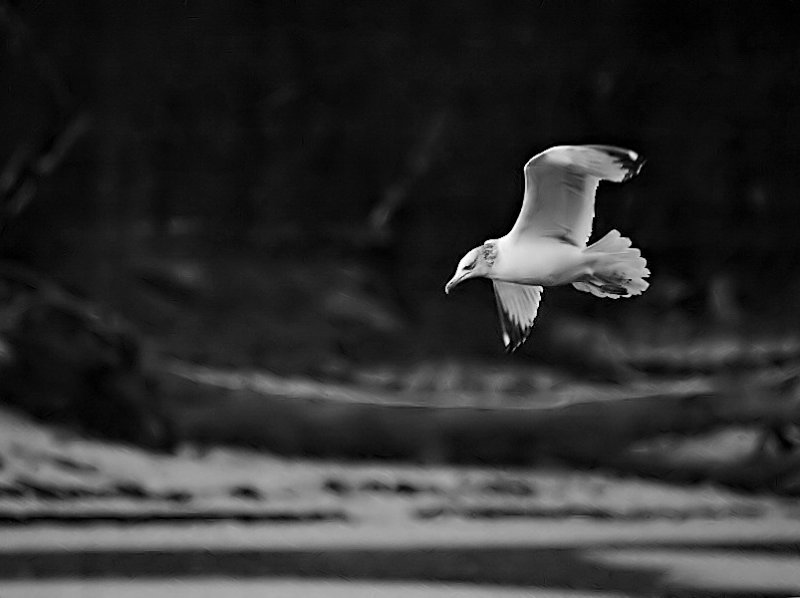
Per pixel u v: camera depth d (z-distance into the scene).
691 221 21.05
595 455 15.52
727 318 19.98
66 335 15.96
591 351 18.94
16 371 15.48
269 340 18.98
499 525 13.12
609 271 7.18
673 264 20.88
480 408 16.19
